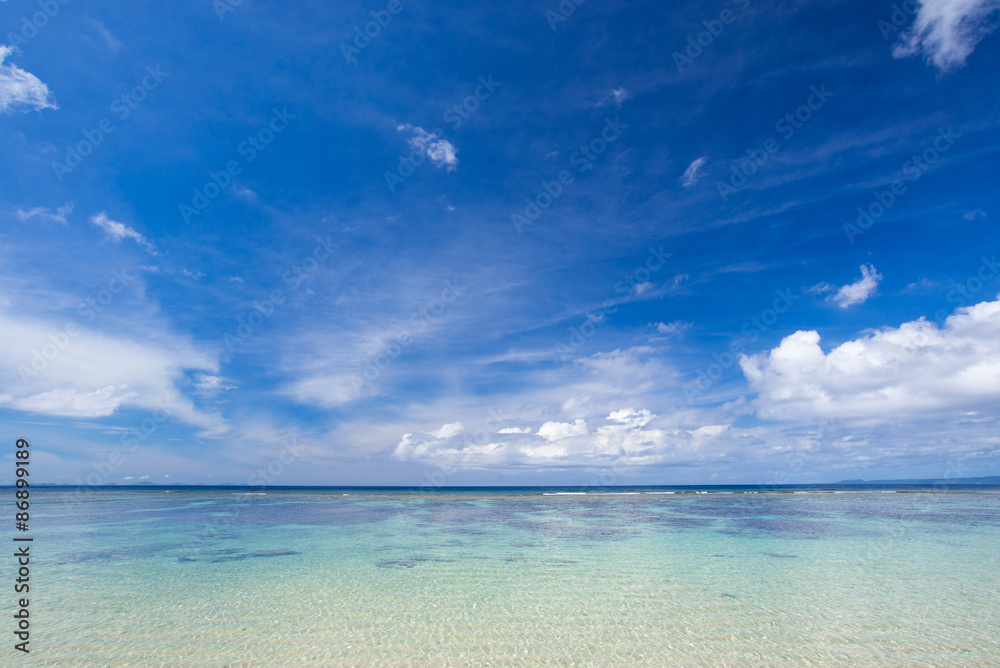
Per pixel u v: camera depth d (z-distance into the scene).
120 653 8.89
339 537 22.25
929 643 9.40
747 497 53.97
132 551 18.53
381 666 8.41
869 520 28.53
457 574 14.77
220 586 13.33
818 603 11.80
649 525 26.75
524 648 9.15
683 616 10.88
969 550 18.61
